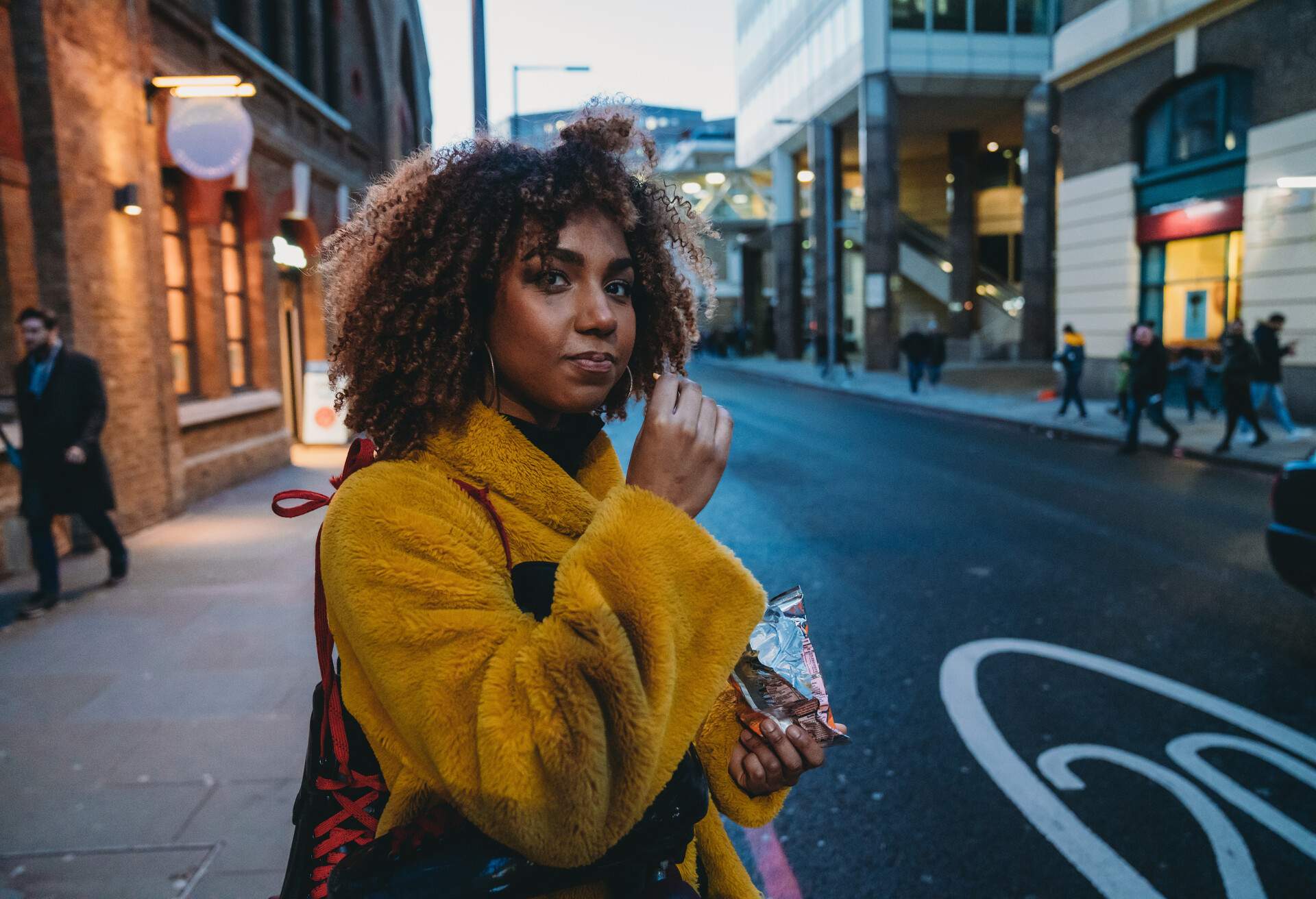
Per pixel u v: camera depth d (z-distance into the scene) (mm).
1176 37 16078
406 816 935
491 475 970
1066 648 4961
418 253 998
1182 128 16609
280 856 2918
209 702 4176
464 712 844
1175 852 3033
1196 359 15062
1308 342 14156
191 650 4879
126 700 4191
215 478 9875
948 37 31312
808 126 37219
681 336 1250
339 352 1034
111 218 7504
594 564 882
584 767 813
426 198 1001
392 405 994
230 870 2840
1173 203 16734
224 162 7645
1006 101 34000
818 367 37406
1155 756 3699
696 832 1188
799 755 1066
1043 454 12789
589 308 978
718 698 1136
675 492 943
